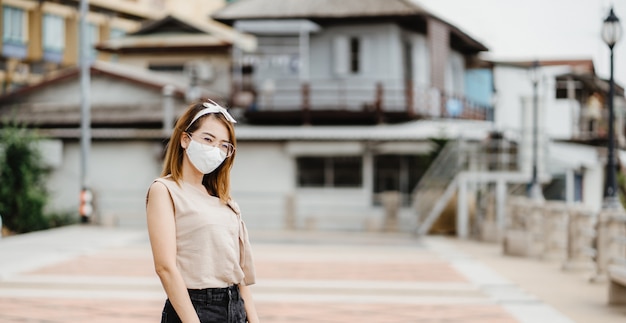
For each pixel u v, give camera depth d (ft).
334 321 32.65
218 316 13.21
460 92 122.31
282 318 33.27
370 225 85.15
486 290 41.55
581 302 37.78
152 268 49.47
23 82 134.10
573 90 107.65
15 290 40.40
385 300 38.29
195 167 13.43
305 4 104.47
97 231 78.38
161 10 164.14
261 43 105.50
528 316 34.14
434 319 33.30
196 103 13.69
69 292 39.78
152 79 105.40
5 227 85.30
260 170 93.50
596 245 44.42
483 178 78.18
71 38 142.61
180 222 13.20
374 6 102.58
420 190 82.28
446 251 63.26
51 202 93.09
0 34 131.13
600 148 108.06
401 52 106.01
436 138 87.71
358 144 90.94
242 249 14.06
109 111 102.83
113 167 94.73
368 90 103.40
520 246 59.16
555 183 93.56
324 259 56.08
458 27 109.70
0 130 92.17
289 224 88.07
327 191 92.94
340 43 104.73
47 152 90.74
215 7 183.83
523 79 113.91
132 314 33.83
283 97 104.68
